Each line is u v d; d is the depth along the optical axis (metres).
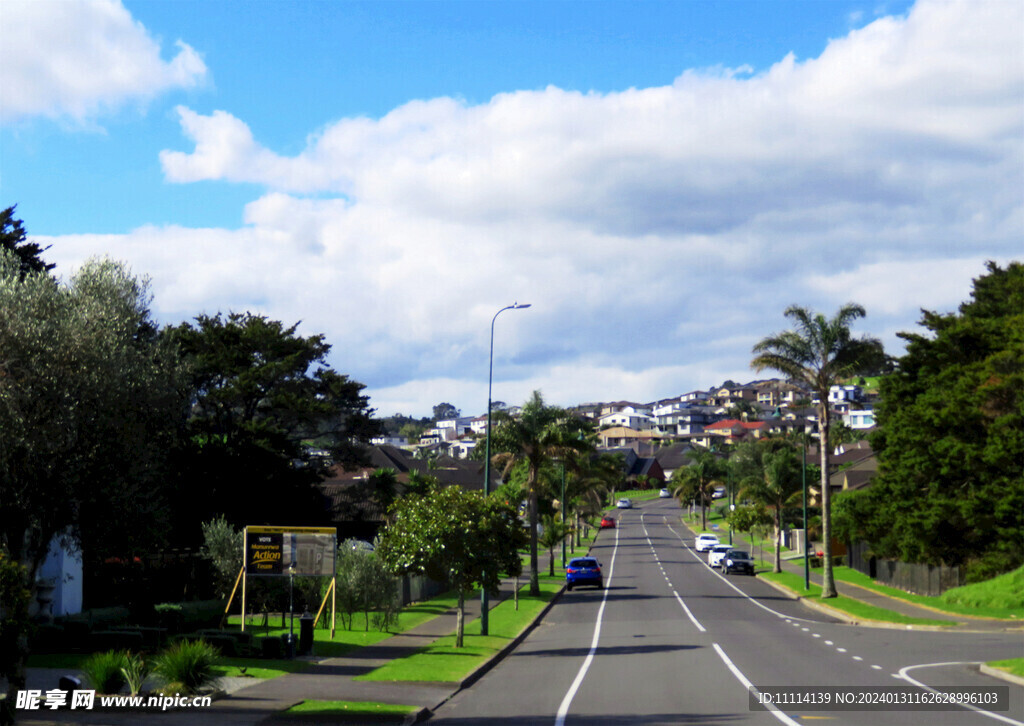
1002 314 55.22
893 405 53.31
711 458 131.50
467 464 142.88
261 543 26.89
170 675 17.05
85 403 17.48
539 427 53.06
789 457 67.88
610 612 42.50
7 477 16.81
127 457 18.36
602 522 130.00
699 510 154.12
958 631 33.09
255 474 47.44
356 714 15.62
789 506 68.62
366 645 27.48
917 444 46.38
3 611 14.61
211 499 46.34
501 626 34.47
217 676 18.03
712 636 31.23
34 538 20.64
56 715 15.09
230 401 49.69
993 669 20.73
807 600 47.00
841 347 49.00
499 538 27.89
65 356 17.23
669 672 21.91
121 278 19.69
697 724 14.44
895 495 49.12
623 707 16.58
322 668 22.14
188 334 51.12
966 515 42.56
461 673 21.52
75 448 17.55
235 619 32.94
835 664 23.11
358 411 55.56
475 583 28.03
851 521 55.72
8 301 17.30
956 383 47.00
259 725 14.53
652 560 83.50
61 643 22.70
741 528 73.56
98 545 20.16
